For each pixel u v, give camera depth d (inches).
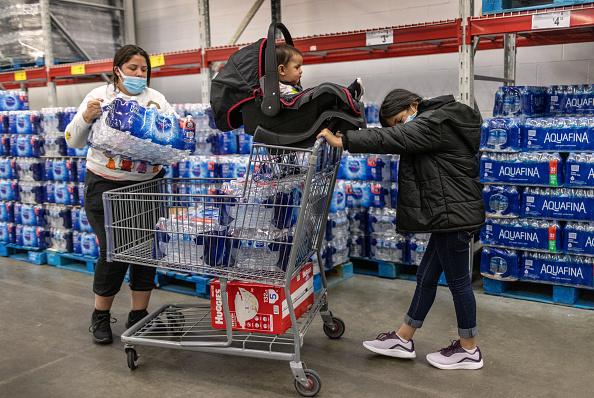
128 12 267.6
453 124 94.8
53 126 180.4
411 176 98.6
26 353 118.0
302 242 102.0
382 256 161.9
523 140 137.1
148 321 114.8
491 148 139.5
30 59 231.1
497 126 138.2
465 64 142.0
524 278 140.8
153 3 267.3
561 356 109.8
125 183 115.8
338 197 156.9
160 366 110.8
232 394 98.7
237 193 95.4
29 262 193.6
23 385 103.8
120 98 101.2
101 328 122.1
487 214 142.0
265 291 98.2
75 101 301.0
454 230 96.0
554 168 132.6
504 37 175.9
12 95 206.7
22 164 189.8
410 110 101.8
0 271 182.7
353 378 102.9
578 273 133.6
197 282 152.1
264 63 94.0
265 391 99.3
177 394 99.2
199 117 157.9
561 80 178.5
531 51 181.6
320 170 99.4
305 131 91.4
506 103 147.3
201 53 194.9
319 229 110.3
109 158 111.7
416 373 104.4
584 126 129.2
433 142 93.8
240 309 100.5
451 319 130.5
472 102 144.6
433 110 95.3
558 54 177.6
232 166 147.9
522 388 97.6
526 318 130.0
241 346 117.2
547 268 137.4
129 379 105.4
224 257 97.0
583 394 95.0
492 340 118.1
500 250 142.6
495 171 139.6
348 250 165.2
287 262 95.6
